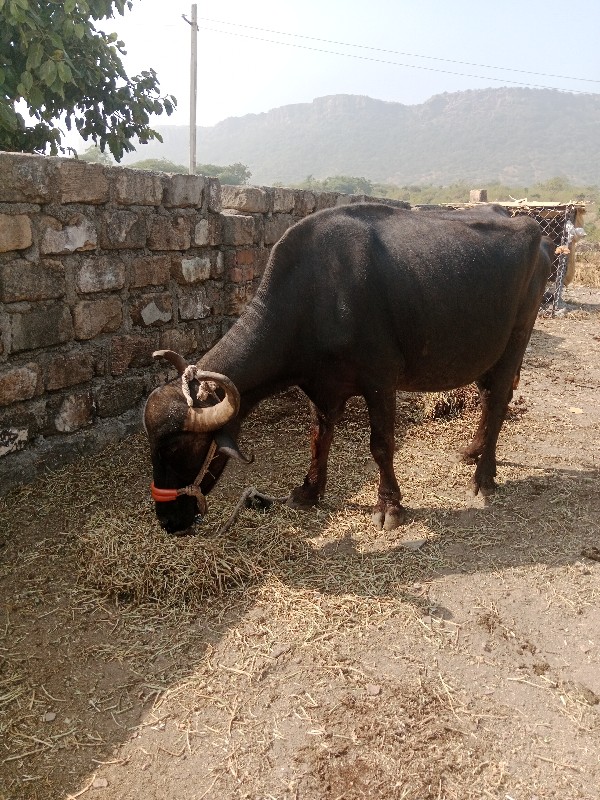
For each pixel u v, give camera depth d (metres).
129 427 5.35
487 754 2.48
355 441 5.38
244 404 3.75
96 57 6.39
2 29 5.50
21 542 3.84
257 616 3.23
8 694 2.72
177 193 5.53
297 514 4.15
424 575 3.60
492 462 4.54
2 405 4.29
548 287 12.52
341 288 3.68
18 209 4.18
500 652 3.04
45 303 4.53
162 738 2.53
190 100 18.28
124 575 3.35
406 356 3.95
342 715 2.64
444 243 3.99
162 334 5.71
